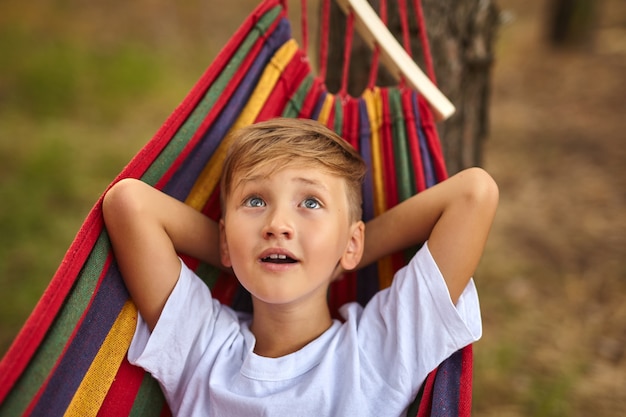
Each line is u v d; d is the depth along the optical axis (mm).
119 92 6652
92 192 4824
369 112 1840
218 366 1562
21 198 4664
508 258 4004
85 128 5922
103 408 1469
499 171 5094
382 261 1774
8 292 3688
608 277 3762
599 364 3119
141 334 1536
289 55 1854
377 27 1847
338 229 1534
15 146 5406
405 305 1546
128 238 1492
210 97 1687
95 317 1447
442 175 1778
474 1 2479
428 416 1496
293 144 1539
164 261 1525
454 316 1506
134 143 5684
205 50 8125
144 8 9023
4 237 4219
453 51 2482
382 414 1500
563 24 7426
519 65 7191
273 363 1551
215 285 1737
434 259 1554
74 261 1368
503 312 3521
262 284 1461
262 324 1619
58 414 1342
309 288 1486
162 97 6664
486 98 2650
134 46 7840
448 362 1532
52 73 6711
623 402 2871
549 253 4047
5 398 1211
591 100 6219
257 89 1806
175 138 1616
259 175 1506
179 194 1664
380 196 1816
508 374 3043
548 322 3434
